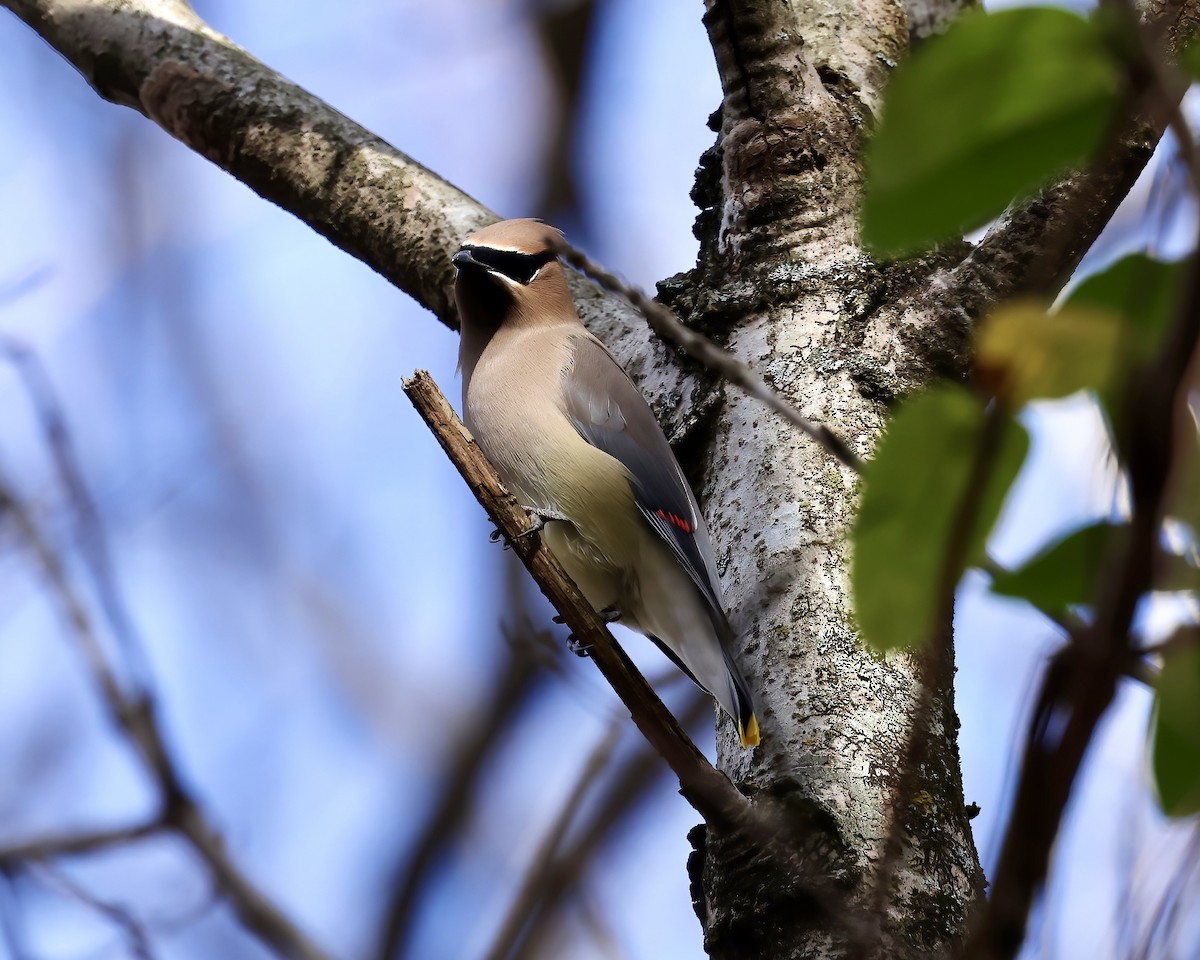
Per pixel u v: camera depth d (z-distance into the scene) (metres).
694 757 5.39
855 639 6.01
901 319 6.92
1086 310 2.33
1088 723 2.13
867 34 7.95
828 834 5.44
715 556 6.71
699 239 7.96
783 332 7.05
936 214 2.36
